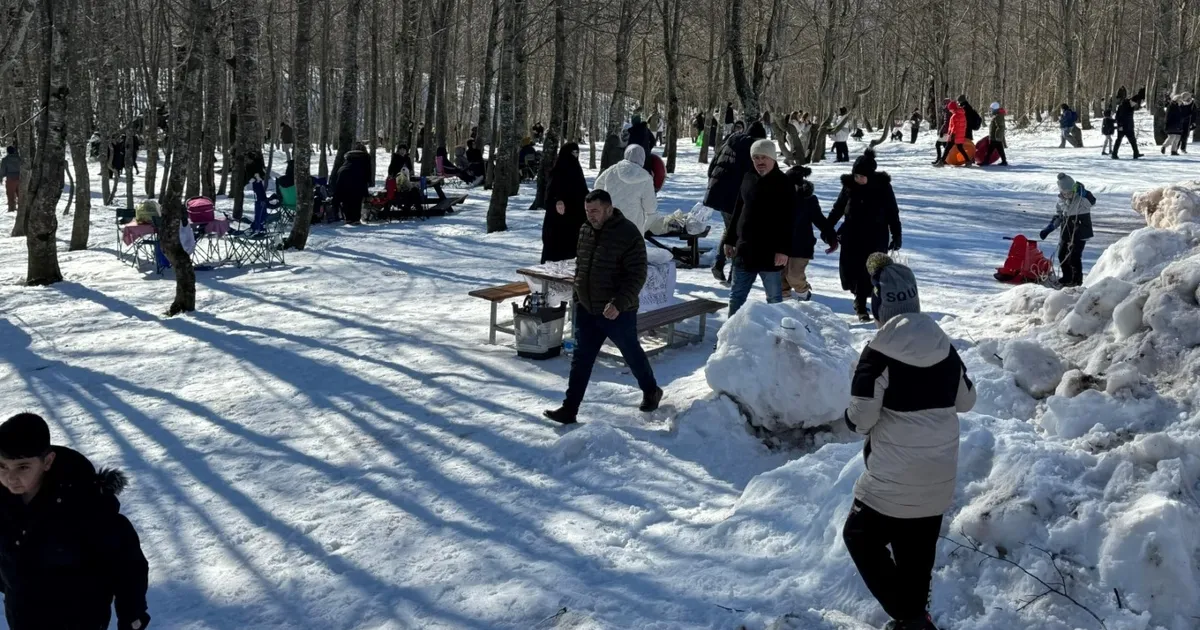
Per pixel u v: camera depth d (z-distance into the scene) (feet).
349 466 21.52
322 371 28.96
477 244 53.72
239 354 31.45
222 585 16.58
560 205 35.09
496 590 15.88
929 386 12.77
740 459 21.11
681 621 14.46
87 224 59.36
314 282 44.09
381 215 66.18
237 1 74.84
